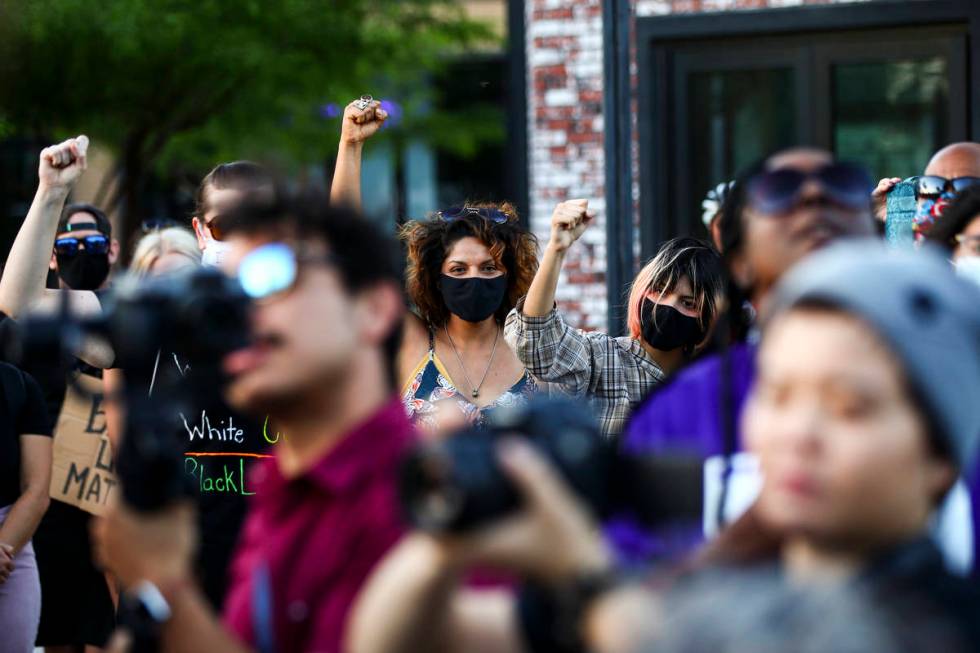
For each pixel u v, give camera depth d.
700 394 3.63
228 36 17.86
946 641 2.23
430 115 22.97
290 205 3.29
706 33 15.05
